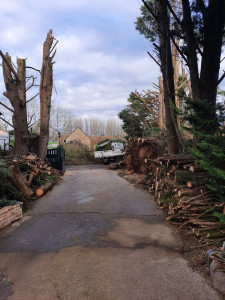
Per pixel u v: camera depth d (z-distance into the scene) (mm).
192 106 5133
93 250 4156
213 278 3158
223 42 7562
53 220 5750
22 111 13094
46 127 14312
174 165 6762
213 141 4160
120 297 2908
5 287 3102
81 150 31125
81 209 6672
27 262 3748
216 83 6664
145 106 19875
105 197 8133
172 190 6391
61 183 11172
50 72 14273
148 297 2906
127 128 20719
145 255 3973
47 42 14062
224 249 3412
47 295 2943
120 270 3504
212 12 6500
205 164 4031
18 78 12844
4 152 11680
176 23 7977
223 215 3695
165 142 11477
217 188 4227
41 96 14258
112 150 25016
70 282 3205
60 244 4406
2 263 3719
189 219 4855
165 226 5371
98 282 3207
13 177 7176
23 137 12984
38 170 9055
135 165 13914
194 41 6914
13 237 4734
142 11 8609
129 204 7211
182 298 2883
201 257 3830
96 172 16109
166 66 8516
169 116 8914
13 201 6066
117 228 5246
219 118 5008
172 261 3771
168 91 8688
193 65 6859
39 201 7566
